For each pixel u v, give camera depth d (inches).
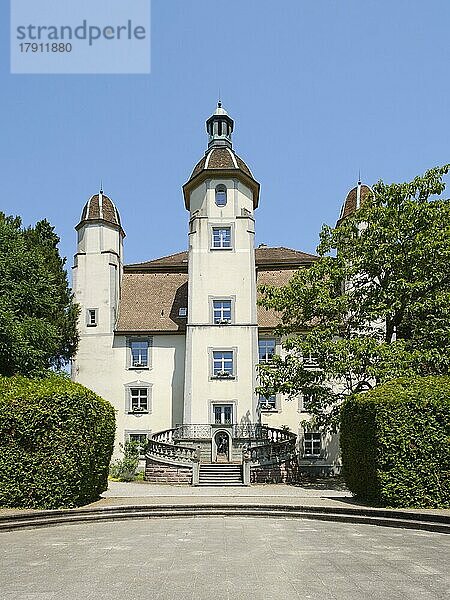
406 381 865.5
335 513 789.2
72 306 1727.4
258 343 1706.4
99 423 890.7
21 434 800.9
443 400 802.8
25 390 822.5
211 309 1665.8
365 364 1168.2
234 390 1611.7
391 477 795.4
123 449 1678.2
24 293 1346.0
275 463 1359.5
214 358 1638.8
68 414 820.0
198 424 1594.5
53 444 806.5
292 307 1327.5
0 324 1200.2
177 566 474.6
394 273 1221.1
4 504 789.9
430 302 1135.6
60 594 386.6
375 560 494.9
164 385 1720.0
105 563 488.4
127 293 1857.8
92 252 1796.3
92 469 863.1
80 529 700.7
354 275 1304.1
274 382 1289.4
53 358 1737.2
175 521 772.6
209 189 1740.9
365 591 392.2
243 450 1411.2
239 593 388.2
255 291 1681.8
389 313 1190.9
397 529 684.7
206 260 1696.6
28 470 796.6
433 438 793.6
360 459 862.5
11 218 1797.5
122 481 1401.3
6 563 490.6
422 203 1218.0
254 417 1593.3
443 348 1119.6
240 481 1317.7
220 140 1886.1
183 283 1884.8
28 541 606.9
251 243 1711.4
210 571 454.9
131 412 1705.2
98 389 1716.3
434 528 668.1
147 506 830.5
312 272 1288.1
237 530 681.0
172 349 1740.9
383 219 1227.9
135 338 1750.7
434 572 447.2
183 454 1412.4
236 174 1744.6
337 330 1262.3
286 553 529.7
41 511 754.2
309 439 1660.9
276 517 808.3
